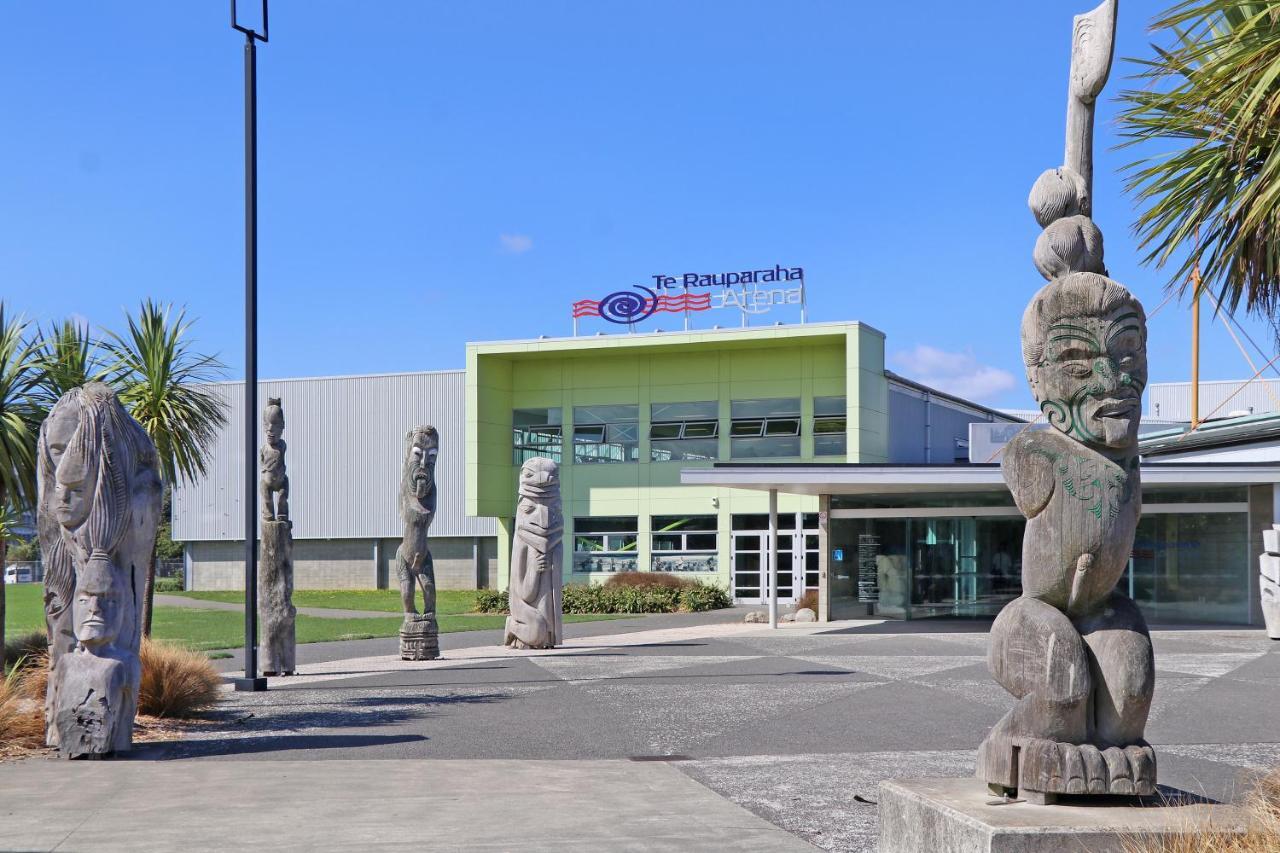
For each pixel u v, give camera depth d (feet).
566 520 154.51
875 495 103.35
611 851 23.02
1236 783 29.78
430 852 22.82
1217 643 77.05
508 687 54.13
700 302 150.61
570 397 155.74
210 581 184.55
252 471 53.88
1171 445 115.03
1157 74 27.02
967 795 20.44
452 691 52.60
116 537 35.17
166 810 26.63
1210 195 26.53
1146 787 19.60
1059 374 20.52
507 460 157.38
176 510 185.47
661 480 150.82
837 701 48.47
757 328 143.13
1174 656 67.82
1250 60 23.97
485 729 40.83
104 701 34.45
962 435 170.19
